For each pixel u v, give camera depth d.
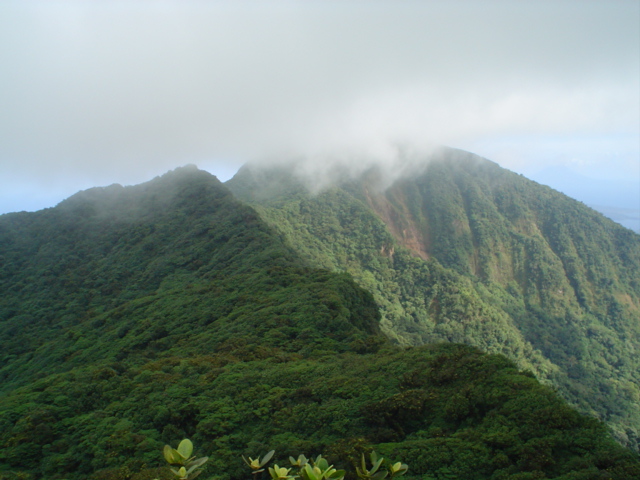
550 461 16.80
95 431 25.03
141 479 19.12
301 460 6.02
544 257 133.50
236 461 20.58
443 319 103.31
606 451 16.92
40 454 24.23
